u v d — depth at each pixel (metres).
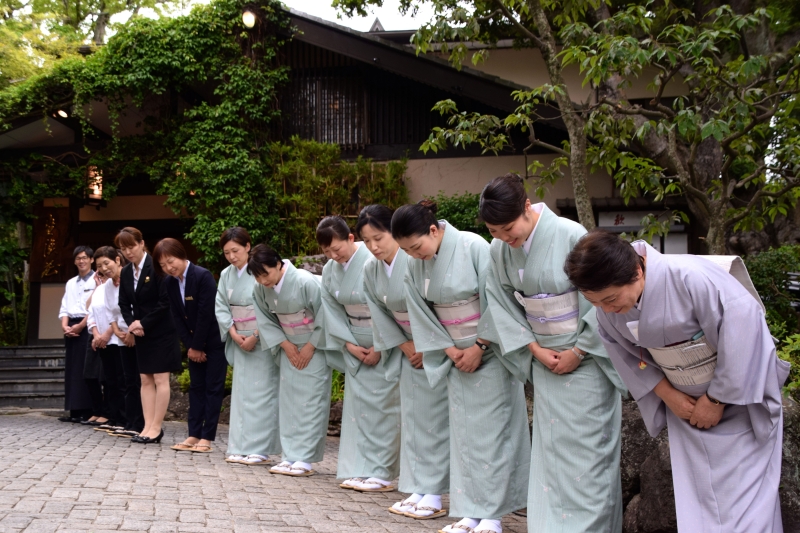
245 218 11.12
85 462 5.11
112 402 7.62
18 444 6.04
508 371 3.82
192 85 12.06
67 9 18.17
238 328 5.76
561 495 3.32
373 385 4.85
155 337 6.31
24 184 12.59
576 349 3.28
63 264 13.17
